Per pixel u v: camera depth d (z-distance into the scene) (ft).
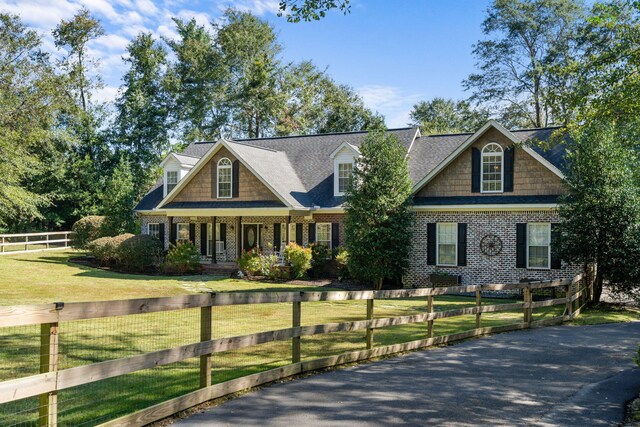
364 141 70.74
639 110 47.39
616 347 34.14
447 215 71.92
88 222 105.60
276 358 29.14
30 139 90.43
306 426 17.71
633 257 56.24
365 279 71.05
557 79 128.16
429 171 77.36
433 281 71.36
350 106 179.22
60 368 25.96
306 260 75.72
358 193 69.00
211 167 87.30
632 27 46.21
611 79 46.98
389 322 30.91
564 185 61.05
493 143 70.08
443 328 42.19
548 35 137.18
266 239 87.66
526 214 67.62
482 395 21.84
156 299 17.99
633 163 62.54
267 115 173.58
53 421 14.39
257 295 22.66
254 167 82.23
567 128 54.03
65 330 36.52
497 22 144.66
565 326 45.39
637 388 23.27
